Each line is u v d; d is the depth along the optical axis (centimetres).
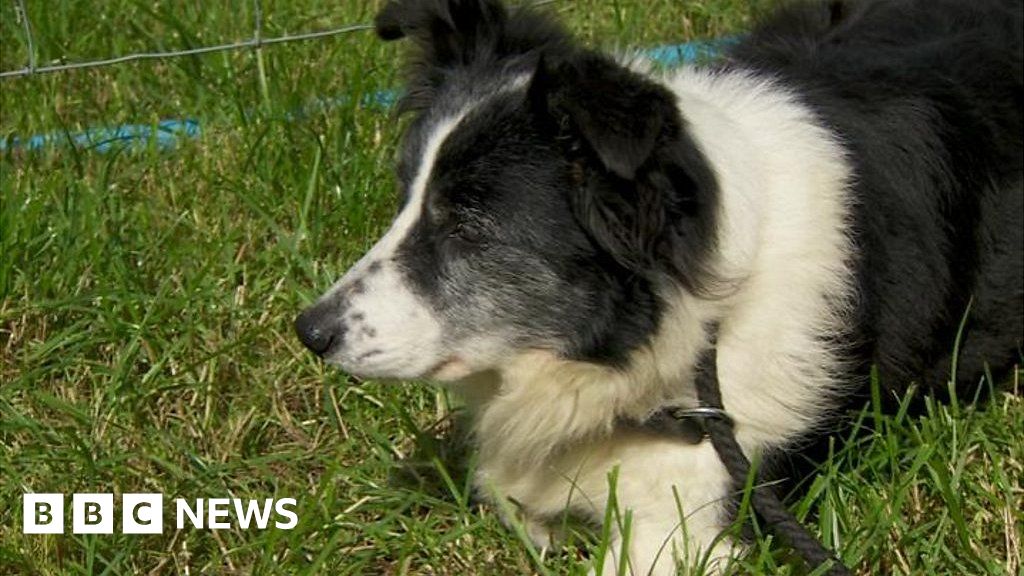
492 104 101
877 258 107
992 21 123
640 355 100
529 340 101
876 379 105
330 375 125
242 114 155
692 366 102
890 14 123
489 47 109
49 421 122
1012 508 106
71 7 171
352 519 112
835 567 97
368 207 141
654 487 105
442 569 109
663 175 95
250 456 121
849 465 109
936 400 119
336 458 116
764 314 102
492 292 101
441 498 116
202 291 132
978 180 114
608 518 98
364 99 158
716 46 146
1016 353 122
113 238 137
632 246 97
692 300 99
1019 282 117
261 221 142
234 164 149
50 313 130
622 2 180
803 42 120
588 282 99
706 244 97
